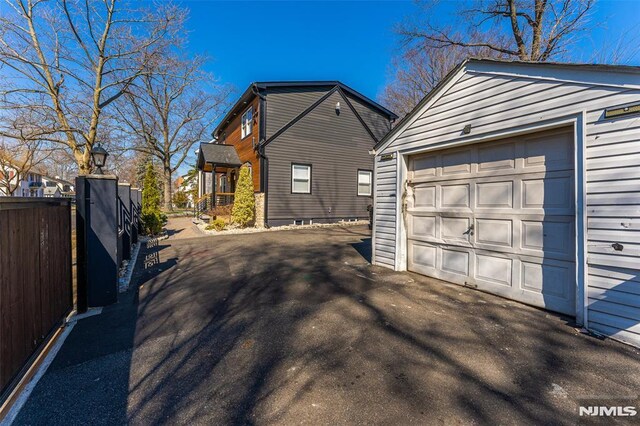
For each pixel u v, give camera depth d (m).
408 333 3.05
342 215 13.79
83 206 3.82
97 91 8.59
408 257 5.57
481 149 4.29
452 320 3.36
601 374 2.33
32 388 2.20
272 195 12.05
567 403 2.01
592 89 3.03
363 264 6.12
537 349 2.71
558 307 3.47
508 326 3.19
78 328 3.27
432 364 2.49
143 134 19.97
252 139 13.03
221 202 15.78
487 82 4.01
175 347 2.83
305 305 3.88
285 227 12.04
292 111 12.56
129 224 6.73
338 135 13.61
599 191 2.98
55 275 3.21
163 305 3.95
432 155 5.05
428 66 19.77
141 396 2.11
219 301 4.06
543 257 3.60
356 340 2.92
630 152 2.78
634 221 2.76
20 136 8.09
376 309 3.71
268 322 3.37
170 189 23.06
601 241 2.97
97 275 3.89
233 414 1.92
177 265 6.13
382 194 5.91
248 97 12.92
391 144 5.68
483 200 4.27
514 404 2.00
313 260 6.47
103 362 2.57
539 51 11.20
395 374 2.35
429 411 1.94
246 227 12.29
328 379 2.29
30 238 2.59
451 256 4.77
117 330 3.21
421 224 5.30
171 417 1.90
